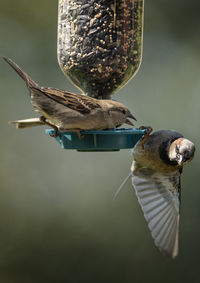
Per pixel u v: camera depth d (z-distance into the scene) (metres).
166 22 15.00
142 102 14.43
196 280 13.91
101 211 14.38
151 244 14.16
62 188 14.59
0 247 14.32
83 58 8.85
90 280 14.16
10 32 15.02
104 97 9.10
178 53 14.80
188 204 14.02
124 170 14.42
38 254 14.35
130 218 14.29
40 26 15.15
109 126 8.30
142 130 8.35
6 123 14.76
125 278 14.07
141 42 9.18
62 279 14.21
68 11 8.87
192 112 14.35
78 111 8.06
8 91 14.82
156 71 14.67
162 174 8.74
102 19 8.77
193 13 15.01
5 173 14.59
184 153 8.23
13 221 14.46
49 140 14.79
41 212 14.48
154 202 8.71
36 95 8.02
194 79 14.60
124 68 8.94
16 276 14.29
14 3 15.14
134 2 8.94
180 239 13.99
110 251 14.22
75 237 14.34
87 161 14.56
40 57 14.95
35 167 14.68
